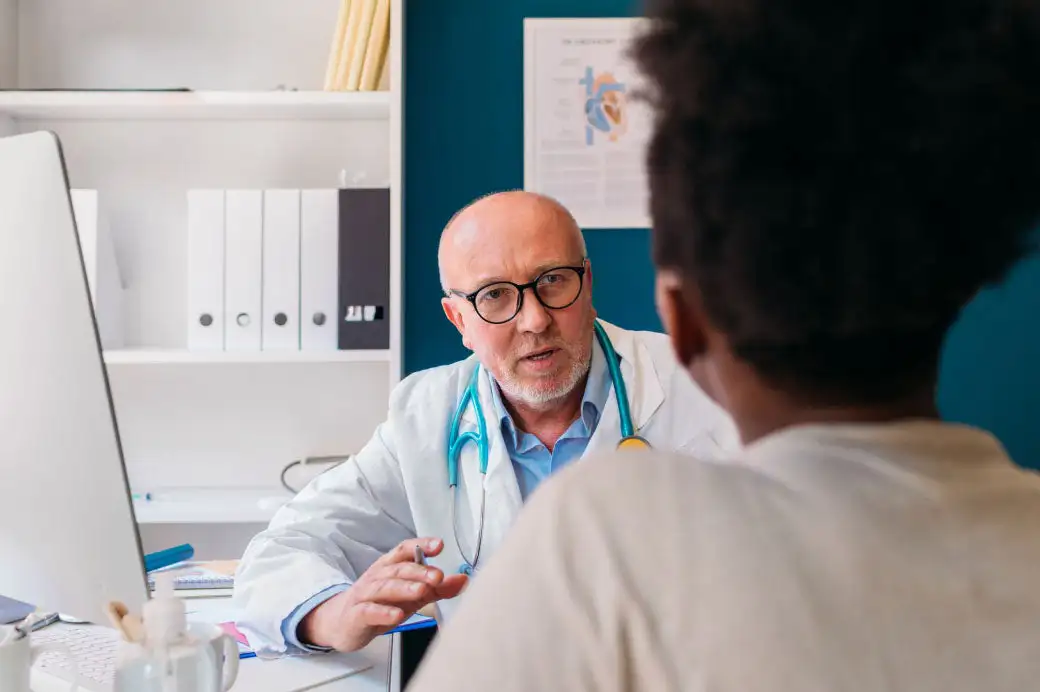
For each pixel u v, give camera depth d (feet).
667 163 1.22
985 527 1.16
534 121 7.06
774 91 1.11
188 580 4.51
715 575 1.13
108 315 6.43
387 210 6.13
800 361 1.21
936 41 1.09
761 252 1.13
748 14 1.13
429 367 7.11
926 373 1.24
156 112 6.68
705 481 1.22
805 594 1.10
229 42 7.08
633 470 1.26
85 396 2.46
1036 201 1.12
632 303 7.10
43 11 7.01
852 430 1.23
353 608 3.38
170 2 7.06
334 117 6.99
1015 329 7.03
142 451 7.02
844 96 1.09
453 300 4.98
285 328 6.09
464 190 7.15
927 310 1.15
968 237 1.12
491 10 7.14
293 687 3.23
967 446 1.24
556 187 7.06
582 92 7.06
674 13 1.21
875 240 1.10
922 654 1.07
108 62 7.04
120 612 2.40
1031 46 1.11
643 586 1.14
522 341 4.68
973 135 1.09
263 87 7.08
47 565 2.66
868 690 1.06
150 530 6.89
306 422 7.07
